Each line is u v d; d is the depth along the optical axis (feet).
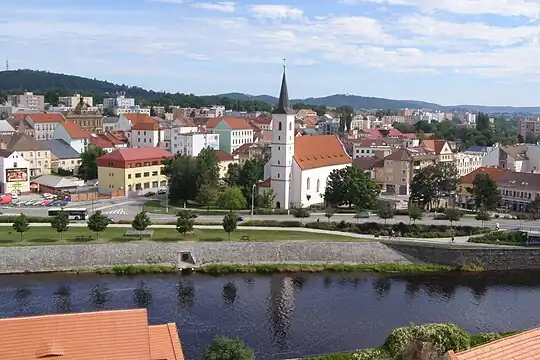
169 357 176.76
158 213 552.82
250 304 342.85
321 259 433.89
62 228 434.71
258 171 636.89
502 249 445.78
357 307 343.87
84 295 349.00
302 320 318.24
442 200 651.66
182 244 429.79
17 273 388.78
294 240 449.89
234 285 380.37
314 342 287.48
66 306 328.70
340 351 277.44
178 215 492.13
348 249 444.55
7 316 310.24
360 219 535.19
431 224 511.40
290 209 580.71
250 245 435.53
